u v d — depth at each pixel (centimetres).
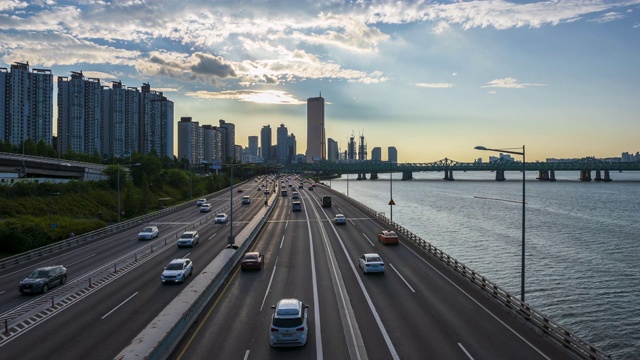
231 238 4988
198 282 3509
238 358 2192
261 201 11631
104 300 3203
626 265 6556
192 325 2658
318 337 2480
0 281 3891
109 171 10069
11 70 16138
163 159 18262
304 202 11412
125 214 8862
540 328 2533
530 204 15850
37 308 3039
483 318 2792
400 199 18275
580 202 16512
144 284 3644
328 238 5959
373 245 5434
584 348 2200
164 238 6138
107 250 5306
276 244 5525
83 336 2492
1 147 11756
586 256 7162
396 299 3200
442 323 2700
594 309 4794
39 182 8212
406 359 2181
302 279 3784
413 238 5631
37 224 5834
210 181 15875
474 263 6750
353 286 3562
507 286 5581
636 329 4278
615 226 10319
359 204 9825
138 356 2062
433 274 3969
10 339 2470
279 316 2334
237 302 3125
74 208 7962
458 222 11194
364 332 2550
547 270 6288
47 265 4519
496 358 2192
